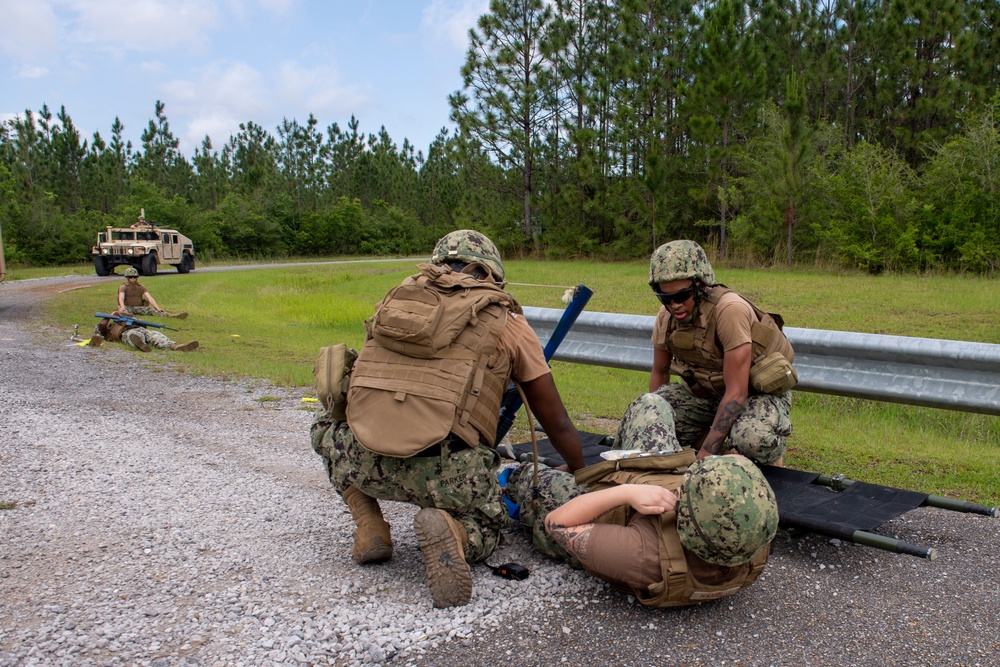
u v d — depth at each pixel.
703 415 3.93
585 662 2.33
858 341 4.32
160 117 80.12
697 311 3.61
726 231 29.81
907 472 4.40
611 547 2.54
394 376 2.77
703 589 2.50
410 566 3.04
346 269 35.31
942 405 4.08
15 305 16.83
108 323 10.55
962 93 29.41
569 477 3.03
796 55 34.25
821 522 3.04
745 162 27.28
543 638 2.47
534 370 2.93
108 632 2.49
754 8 35.22
